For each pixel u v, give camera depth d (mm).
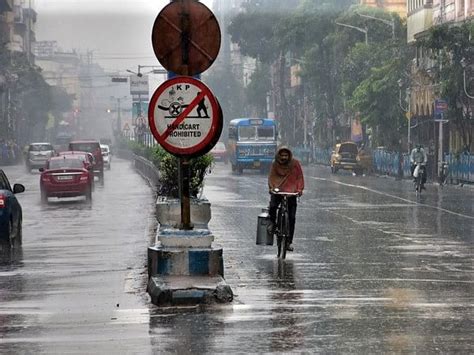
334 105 100312
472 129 68000
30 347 12812
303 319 14500
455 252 23797
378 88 77188
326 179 68000
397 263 21609
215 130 16625
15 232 27109
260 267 21078
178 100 16594
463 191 52375
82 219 36500
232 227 31016
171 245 17000
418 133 78625
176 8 16578
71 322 14711
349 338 13031
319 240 26875
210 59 16609
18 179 73750
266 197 46812
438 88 67750
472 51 62281
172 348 12539
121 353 12297
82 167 47000
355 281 18766
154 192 51812
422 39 67188
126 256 24016
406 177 67750
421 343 12656
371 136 86812
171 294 15906
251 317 14711
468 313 14938
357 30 94312
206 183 61812
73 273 20828
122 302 16625
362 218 34406
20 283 19328
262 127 80125
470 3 72438
